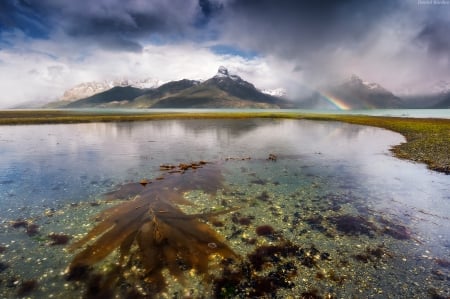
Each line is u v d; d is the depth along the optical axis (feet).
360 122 263.08
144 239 37.50
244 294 27.78
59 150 109.91
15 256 33.91
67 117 315.78
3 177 69.62
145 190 58.80
